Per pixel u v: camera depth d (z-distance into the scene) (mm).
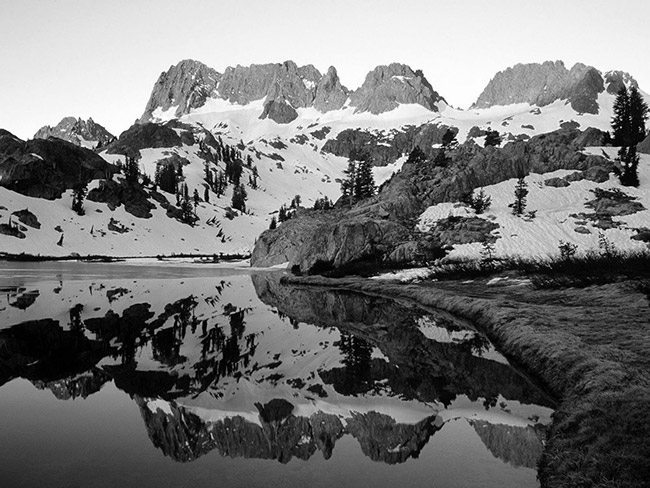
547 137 83125
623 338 13305
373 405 11148
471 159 75500
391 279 44625
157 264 106438
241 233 179750
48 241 121250
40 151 148250
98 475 7391
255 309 29969
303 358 16422
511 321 18203
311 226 89625
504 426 9547
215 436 9289
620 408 7941
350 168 100250
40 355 16828
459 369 14344
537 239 52812
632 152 67750
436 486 6961
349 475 7371
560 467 7031
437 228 57719
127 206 154625
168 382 13391
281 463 7898
